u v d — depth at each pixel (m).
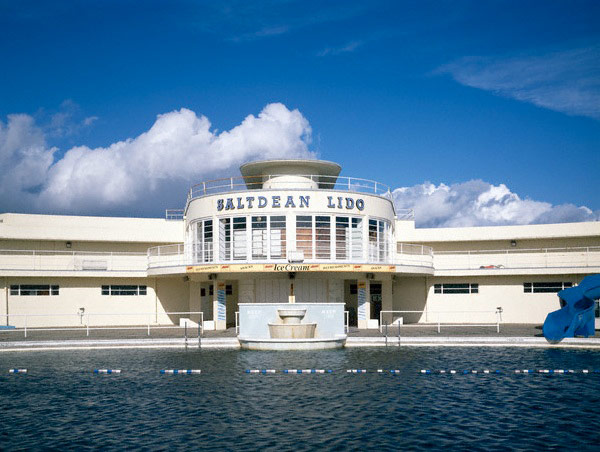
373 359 21.97
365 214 32.78
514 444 11.88
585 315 26.61
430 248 37.12
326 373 19.19
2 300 36.75
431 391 16.59
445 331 30.30
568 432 12.66
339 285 33.59
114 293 38.75
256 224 31.58
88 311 38.25
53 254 38.34
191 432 12.81
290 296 31.81
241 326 26.36
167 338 26.98
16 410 14.80
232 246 31.78
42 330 33.81
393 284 39.59
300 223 31.44
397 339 26.28
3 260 37.53
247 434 12.62
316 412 14.34
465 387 17.09
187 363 21.39
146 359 22.47
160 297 39.34
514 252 39.12
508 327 33.84
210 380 18.23
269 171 35.72
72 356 23.47
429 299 39.25
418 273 33.84
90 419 13.91
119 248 39.31
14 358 23.03
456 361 21.45
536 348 24.86
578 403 15.17
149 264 35.91
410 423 13.38
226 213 32.09
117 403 15.45
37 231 37.50
